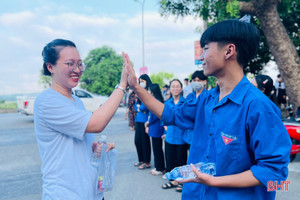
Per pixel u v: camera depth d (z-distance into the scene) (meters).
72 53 1.24
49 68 1.28
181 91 3.29
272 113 0.90
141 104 4.11
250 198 0.96
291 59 6.03
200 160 1.15
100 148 1.39
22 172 4.00
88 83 37.56
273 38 6.11
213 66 1.04
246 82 1.01
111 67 36.44
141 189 3.24
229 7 5.39
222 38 0.99
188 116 1.28
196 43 7.88
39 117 1.18
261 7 5.97
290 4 6.61
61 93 1.29
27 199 3.01
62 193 1.14
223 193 0.98
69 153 1.19
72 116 1.15
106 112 1.20
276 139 0.89
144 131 4.11
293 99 6.16
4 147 5.77
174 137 3.27
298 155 4.57
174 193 3.11
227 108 1.01
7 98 19.72
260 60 10.23
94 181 1.30
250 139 0.94
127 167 4.21
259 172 0.88
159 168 3.81
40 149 1.23
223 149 0.99
